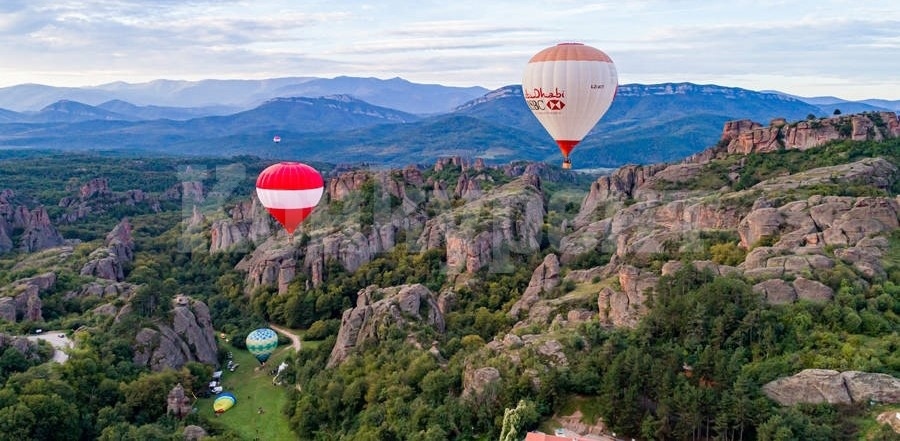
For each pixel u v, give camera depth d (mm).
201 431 85938
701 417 62625
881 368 64062
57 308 118750
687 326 75250
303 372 101375
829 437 58406
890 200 96938
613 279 105438
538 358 76938
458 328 111812
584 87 87750
